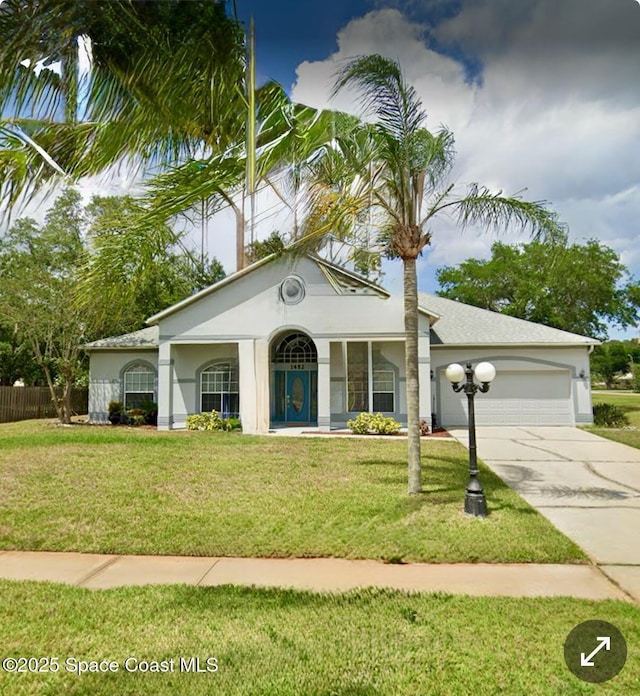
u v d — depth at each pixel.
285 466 10.71
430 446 13.77
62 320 18.67
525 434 16.64
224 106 5.20
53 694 3.24
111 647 3.79
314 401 20.11
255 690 3.26
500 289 33.56
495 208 8.08
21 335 21.23
